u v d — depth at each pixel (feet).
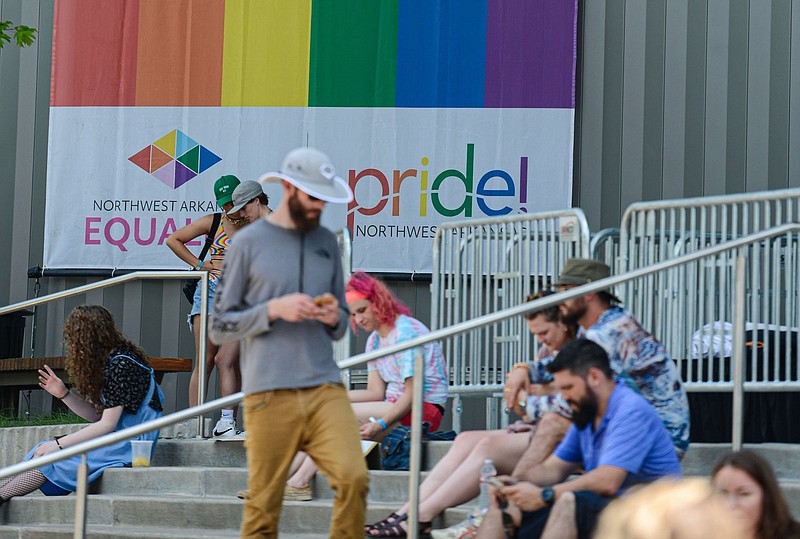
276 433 26.63
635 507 15.14
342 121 59.16
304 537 34.24
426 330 36.47
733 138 57.41
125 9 61.00
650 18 58.39
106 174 60.75
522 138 57.77
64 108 61.16
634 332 30.35
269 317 26.11
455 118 58.29
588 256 38.73
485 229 43.88
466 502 31.96
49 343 61.05
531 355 41.47
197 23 60.54
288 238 27.20
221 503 36.52
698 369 35.99
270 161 59.67
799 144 56.90
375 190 58.65
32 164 62.23
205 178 60.03
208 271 45.06
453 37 58.49
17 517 39.68
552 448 29.55
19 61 62.49
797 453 33.35
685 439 30.01
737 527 14.90
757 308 35.70
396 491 35.04
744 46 57.67
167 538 34.91
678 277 36.94
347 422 26.78
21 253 61.87
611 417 27.22
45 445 40.11
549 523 26.16
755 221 35.96
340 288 27.84
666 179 57.72
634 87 58.23
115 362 40.70
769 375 37.09
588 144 58.34
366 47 59.16
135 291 60.29
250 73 59.98
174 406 59.52
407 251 58.29
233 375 47.52
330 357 27.17
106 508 38.04
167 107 60.49
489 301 42.16
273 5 59.98
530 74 57.88
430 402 36.27
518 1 58.13
